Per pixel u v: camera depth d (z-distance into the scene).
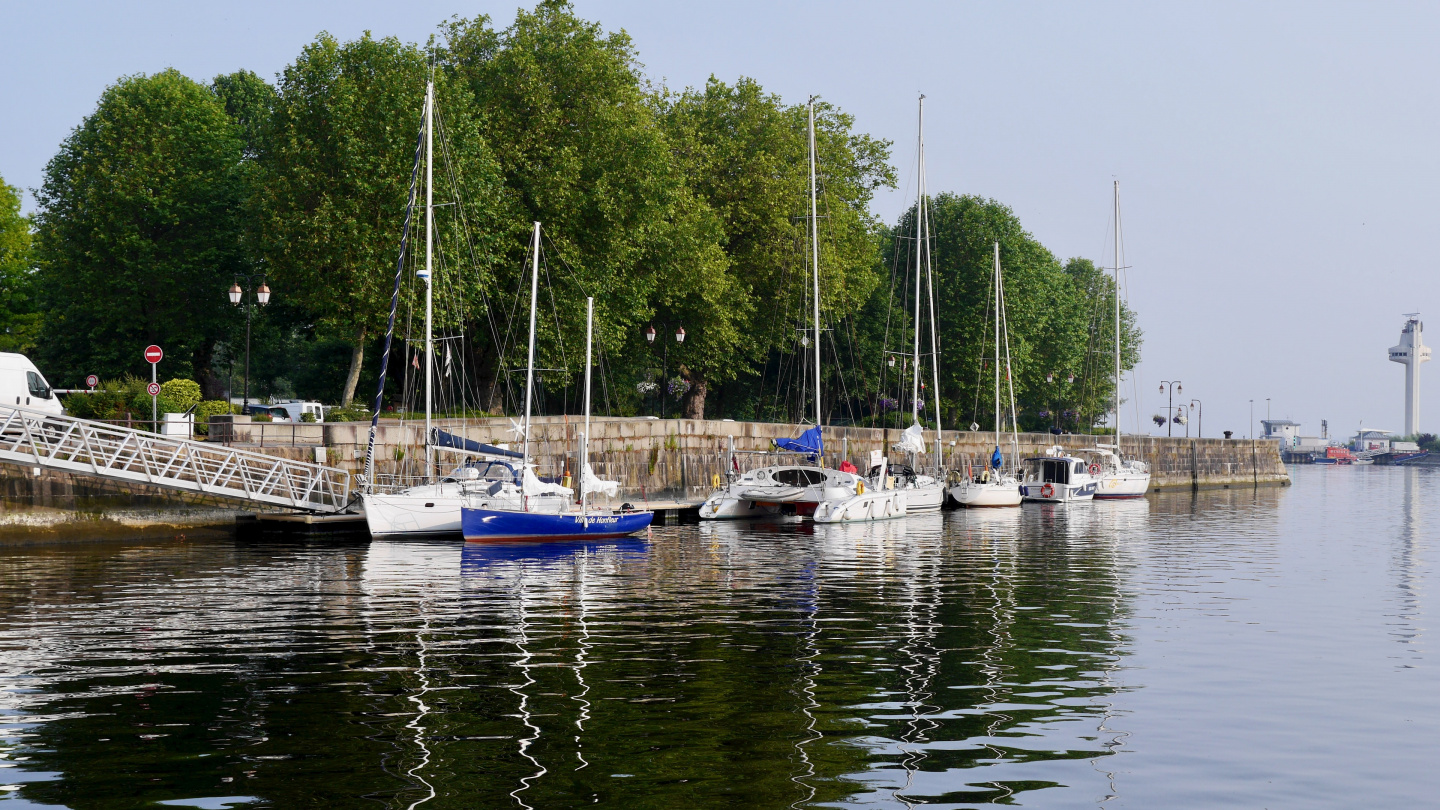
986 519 51.69
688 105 67.31
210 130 58.34
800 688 14.93
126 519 34.06
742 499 47.53
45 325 58.69
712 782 10.81
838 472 47.44
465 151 46.97
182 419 38.16
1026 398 96.44
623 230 53.03
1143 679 15.86
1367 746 12.52
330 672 15.66
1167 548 37.69
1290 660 17.45
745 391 81.19
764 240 65.56
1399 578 29.31
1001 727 13.04
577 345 52.06
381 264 44.97
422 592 24.16
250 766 11.16
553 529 36.91
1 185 62.62
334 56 47.81
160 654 16.88
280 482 37.53
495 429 44.81
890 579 27.50
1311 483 121.38
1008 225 86.56
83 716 13.08
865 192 74.44
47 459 32.34
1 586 24.36
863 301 72.44
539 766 11.27
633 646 17.94
